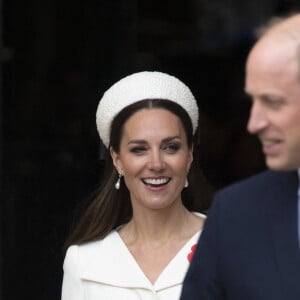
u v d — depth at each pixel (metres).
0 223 23.23
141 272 14.72
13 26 24.31
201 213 15.48
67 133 24.14
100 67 24.58
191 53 24.86
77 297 15.04
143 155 14.59
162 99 14.52
